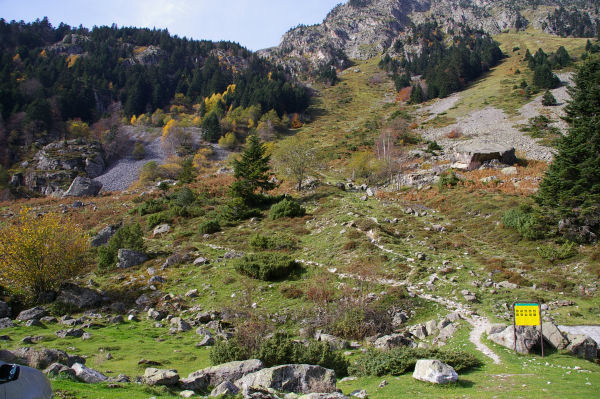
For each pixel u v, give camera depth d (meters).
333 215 39.72
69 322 20.53
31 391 5.29
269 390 9.77
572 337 15.43
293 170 55.06
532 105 97.88
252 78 167.50
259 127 117.50
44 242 24.89
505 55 177.25
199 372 11.59
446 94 134.00
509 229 33.91
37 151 96.56
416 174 57.78
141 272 29.80
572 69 124.56
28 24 199.75
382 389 11.44
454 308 20.70
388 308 20.59
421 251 29.41
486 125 90.25
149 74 165.38
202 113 141.75
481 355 14.78
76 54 183.75
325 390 10.41
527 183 46.22
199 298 24.47
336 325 18.84
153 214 45.81
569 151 30.61
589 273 24.73
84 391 8.84
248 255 28.67
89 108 135.62
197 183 66.94
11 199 74.56
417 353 13.80
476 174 53.81
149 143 114.19
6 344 16.50
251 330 16.23
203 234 39.03
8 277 24.09
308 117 139.75
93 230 46.00
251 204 47.50
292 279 25.78
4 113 107.12
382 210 41.88
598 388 10.84
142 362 13.86
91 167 89.94
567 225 30.17
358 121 125.56
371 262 26.64
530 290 23.09
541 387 10.92
